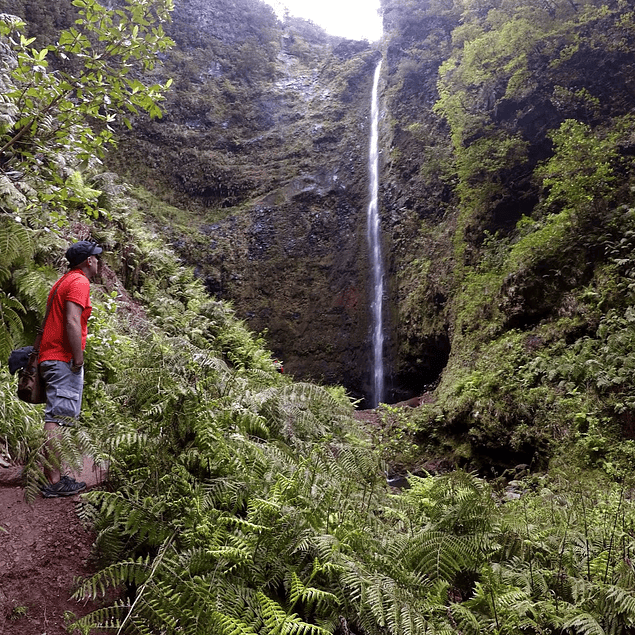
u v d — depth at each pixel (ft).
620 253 32.40
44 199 16.93
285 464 10.45
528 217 41.06
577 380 28.91
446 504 10.79
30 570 8.24
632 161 36.42
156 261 39.52
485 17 54.03
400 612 7.46
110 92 16.49
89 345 15.12
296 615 7.34
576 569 10.23
